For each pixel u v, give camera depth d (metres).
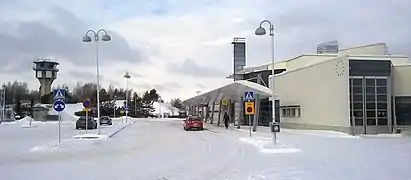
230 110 62.72
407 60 45.78
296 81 46.38
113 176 13.30
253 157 18.86
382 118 36.06
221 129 49.09
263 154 20.12
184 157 19.11
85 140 30.56
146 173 13.95
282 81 51.06
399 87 38.28
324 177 12.73
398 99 38.44
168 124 69.00
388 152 20.53
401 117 38.16
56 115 88.81
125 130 48.28
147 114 125.94
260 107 57.53
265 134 36.59
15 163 16.81
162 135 37.91
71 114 96.19
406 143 26.27
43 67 107.19
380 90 36.19
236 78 71.19
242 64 75.50
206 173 13.90
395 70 38.47
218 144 26.84
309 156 18.95
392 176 12.88
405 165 15.50
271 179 12.41
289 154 20.00
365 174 13.29
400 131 36.56
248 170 14.51
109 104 114.19
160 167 15.51
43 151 22.16
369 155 19.16
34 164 16.47
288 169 14.59
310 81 42.44
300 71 45.19
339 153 20.17
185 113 122.56
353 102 35.38
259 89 42.03
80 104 113.31
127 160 17.92
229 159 18.16
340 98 36.19
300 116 45.12
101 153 21.16
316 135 34.22
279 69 59.88
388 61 36.28
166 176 13.30
